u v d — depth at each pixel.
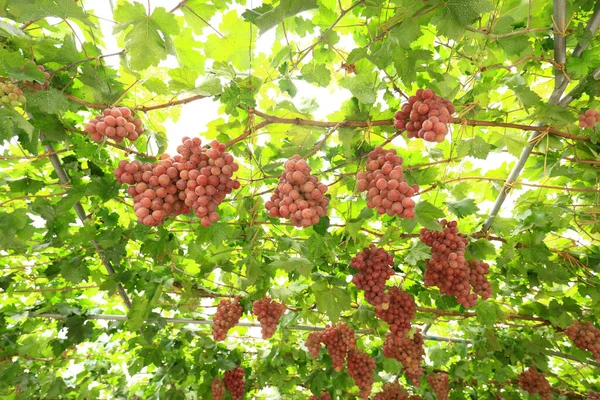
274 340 5.26
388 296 2.86
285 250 2.97
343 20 2.29
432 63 2.34
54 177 2.58
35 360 4.59
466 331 4.73
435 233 2.80
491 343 4.53
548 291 4.00
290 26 2.26
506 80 2.52
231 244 3.11
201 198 1.74
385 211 1.83
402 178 1.83
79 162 2.46
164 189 1.76
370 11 1.98
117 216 2.81
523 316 4.29
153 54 1.81
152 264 3.68
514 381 5.35
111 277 3.31
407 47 1.91
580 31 2.02
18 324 4.22
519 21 2.20
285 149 2.54
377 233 2.98
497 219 3.10
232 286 3.79
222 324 3.62
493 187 3.29
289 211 1.84
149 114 2.55
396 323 3.06
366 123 2.21
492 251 3.04
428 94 1.86
